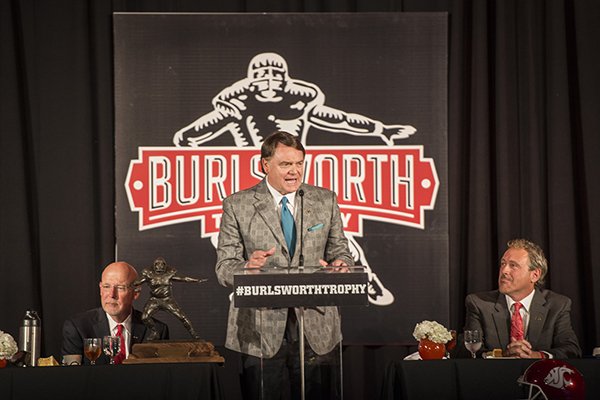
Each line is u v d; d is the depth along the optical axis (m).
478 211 13.87
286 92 13.74
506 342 12.02
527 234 13.90
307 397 9.20
